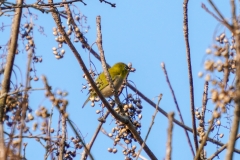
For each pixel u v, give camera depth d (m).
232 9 7.05
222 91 7.32
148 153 11.78
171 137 7.30
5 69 11.18
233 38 8.34
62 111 8.40
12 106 9.83
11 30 11.88
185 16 11.38
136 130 12.25
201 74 7.45
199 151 8.35
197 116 11.60
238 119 6.92
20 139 7.40
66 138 10.12
